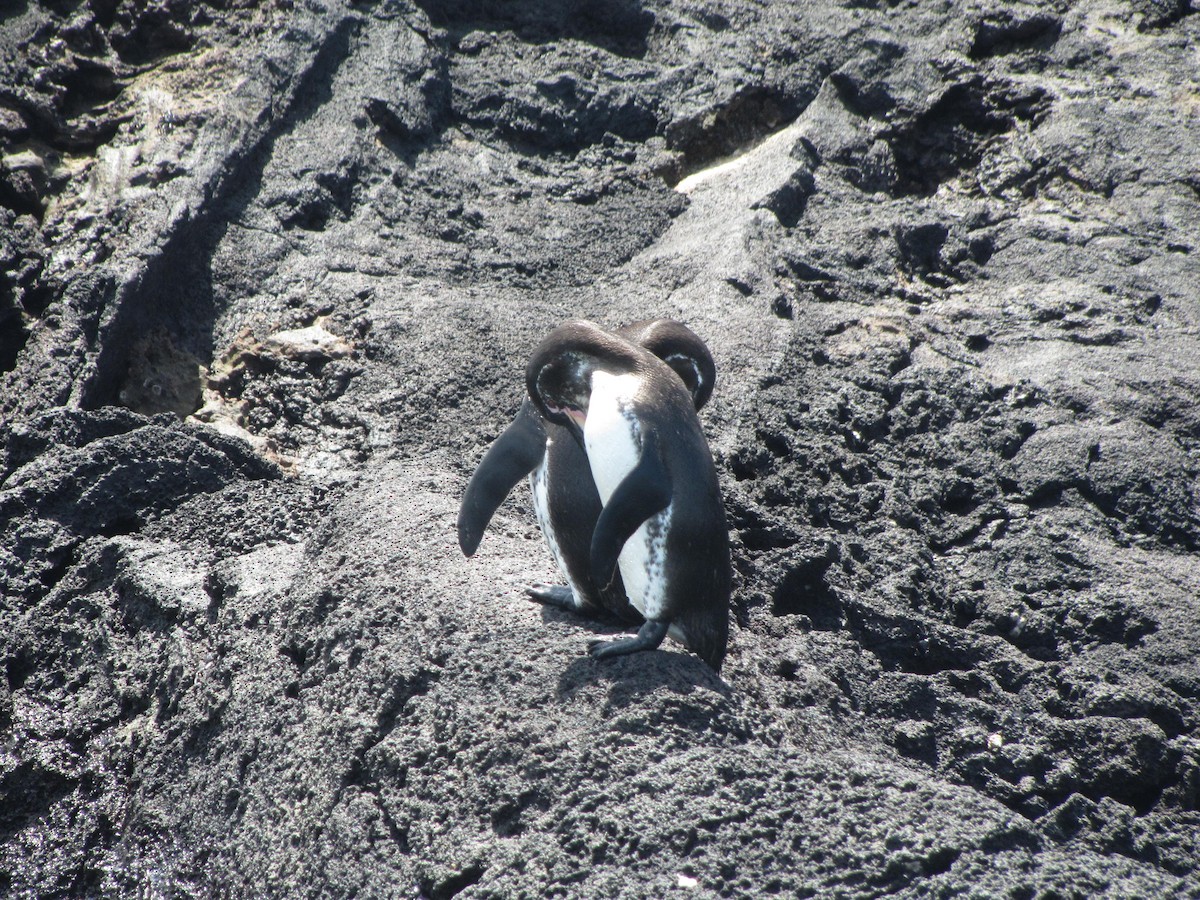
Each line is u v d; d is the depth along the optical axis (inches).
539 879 391.2
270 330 879.1
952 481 773.3
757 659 578.6
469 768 438.9
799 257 998.4
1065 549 716.0
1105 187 1080.8
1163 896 364.2
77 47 1045.8
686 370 506.9
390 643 504.4
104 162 948.0
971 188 1139.9
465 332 866.1
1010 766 567.2
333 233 965.2
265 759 511.2
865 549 705.0
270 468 761.0
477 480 484.4
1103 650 657.0
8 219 901.2
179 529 680.4
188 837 520.7
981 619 679.1
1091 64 1196.5
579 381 471.8
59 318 823.1
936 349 901.2
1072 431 797.2
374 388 824.9
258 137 992.9
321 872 448.1
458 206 1028.5
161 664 592.4
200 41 1071.6
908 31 1232.2
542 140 1132.5
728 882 374.3
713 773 410.6
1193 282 978.7
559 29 1227.2
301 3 1104.2
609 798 410.9
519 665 470.3
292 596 566.9
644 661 459.2
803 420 809.5
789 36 1215.6
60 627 634.8
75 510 682.8
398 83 1092.5
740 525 699.4
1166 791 573.6
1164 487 760.3
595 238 1024.2
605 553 426.3
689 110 1155.3
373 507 625.6
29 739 593.0
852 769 415.8
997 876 364.5
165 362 847.1
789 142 1122.0
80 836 555.2
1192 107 1138.0
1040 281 989.2
